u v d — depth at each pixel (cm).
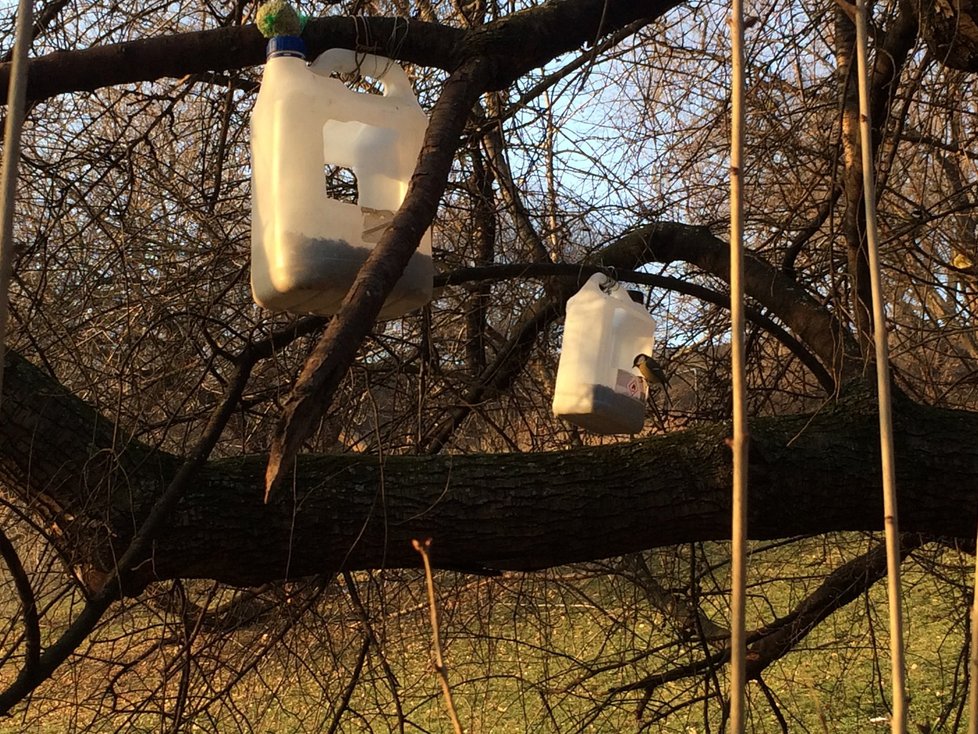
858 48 139
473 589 420
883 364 133
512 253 416
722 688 483
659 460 266
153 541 239
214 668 344
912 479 268
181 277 356
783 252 415
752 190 429
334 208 186
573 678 480
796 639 405
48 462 242
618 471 264
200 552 245
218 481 250
